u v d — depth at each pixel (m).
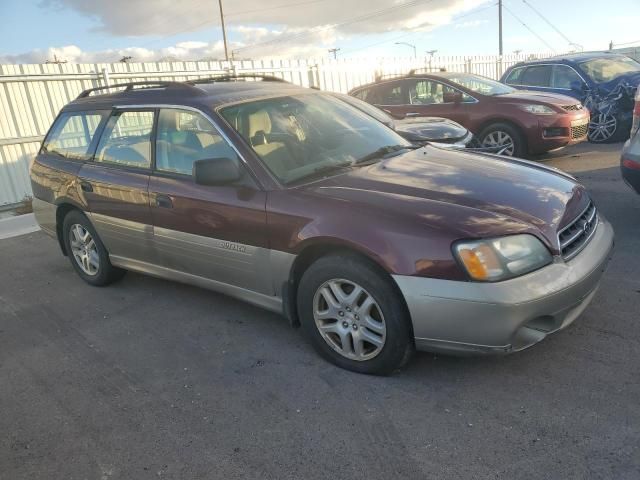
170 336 3.95
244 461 2.58
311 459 2.55
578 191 3.45
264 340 3.75
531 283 2.73
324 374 3.25
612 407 2.68
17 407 3.22
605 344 3.23
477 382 3.00
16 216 7.82
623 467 2.30
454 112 8.94
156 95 4.24
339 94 4.90
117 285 5.07
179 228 3.88
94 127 4.72
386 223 2.90
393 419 2.77
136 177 4.18
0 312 4.71
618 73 10.24
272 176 3.44
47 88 9.42
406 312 2.93
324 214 3.10
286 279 3.36
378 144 4.05
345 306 3.14
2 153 8.93
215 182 3.39
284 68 12.64
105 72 9.93
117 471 2.60
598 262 3.05
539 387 2.90
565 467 2.33
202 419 2.93
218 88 4.13
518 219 2.88
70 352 3.85
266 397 3.07
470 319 2.72
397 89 9.77
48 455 2.77
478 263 2.69
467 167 3.61
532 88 10.98
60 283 5.31
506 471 2.34
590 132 10.17
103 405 3.15
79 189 4.68
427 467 2.42
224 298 4.54
